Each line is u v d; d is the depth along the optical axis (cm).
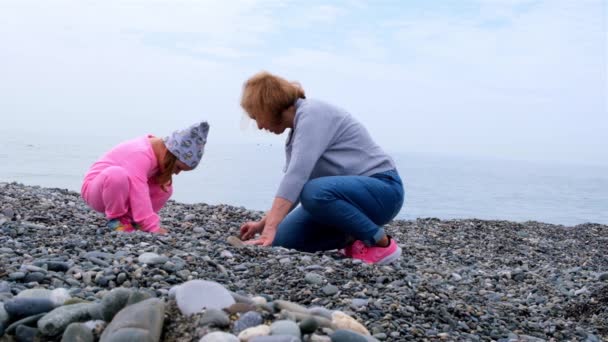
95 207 438
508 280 510
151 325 201
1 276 275
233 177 3425
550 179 7894
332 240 433
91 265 302
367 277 337
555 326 351
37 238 368
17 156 3928
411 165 9950
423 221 927
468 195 3434
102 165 434
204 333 203
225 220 676
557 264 657
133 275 286
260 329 202
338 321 231
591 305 409
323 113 397
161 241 372
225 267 332
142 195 423
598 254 752
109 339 194
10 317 227
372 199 397
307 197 390
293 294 296
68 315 218
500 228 896
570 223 2156
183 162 438
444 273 485
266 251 371
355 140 408
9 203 538
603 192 5150
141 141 444
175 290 231
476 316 324
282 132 418
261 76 402
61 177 2341
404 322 282
